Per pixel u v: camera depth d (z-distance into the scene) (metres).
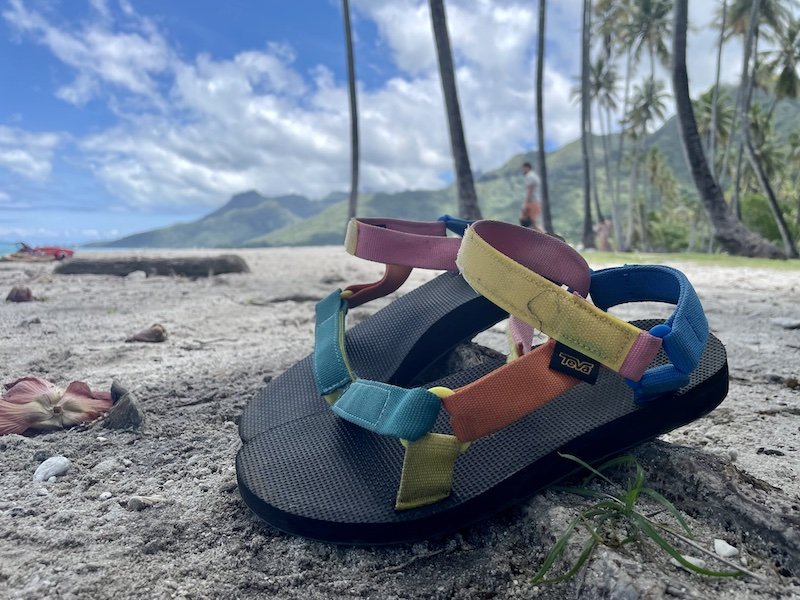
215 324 1.02
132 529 0.35
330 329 0.44
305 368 0.51
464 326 0.47
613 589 0.26
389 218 0.53
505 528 0.34
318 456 0.37
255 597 0.29
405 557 0.32
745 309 1.20
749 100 6.26
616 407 0.35
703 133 12.18
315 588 0.30
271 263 2.58
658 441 0.38
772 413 0.54
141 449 0.47
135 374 0.68
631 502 0.31
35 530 0.34
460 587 0.30
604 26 10.52
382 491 0.34
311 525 0.32
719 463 0.35
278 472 0.36
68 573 0.30
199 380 0.65
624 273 0.40
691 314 0.33
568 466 0.34
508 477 0.33
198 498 0.39
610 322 0.32
